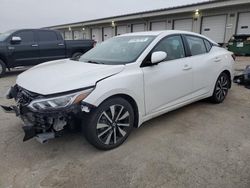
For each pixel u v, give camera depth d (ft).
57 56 29.86
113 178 7.86
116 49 11.82
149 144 10.05
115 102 9.34
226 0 49.19
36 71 10.57
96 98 8.57
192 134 10.96
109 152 9.47
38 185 7.55
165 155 9.18
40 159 9.02
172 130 11.41
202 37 14.29
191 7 56.08
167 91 11.36
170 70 11.32
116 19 77.15
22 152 9.50
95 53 12.51
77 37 111.14
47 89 8.32
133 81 9.74
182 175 7.96
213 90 14.66
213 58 14.16
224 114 13.52
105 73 9.31
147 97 10.48
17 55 26.89
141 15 68.13
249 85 20.17
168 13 61.21
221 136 10.75
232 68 15.96
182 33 12.85
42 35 28.68
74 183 7.63
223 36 54.70
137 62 10.18
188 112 13.84
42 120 8.37
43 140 8.32
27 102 8.72
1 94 18.39
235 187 7.33
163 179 7.78
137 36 12.35
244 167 8.34
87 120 8.84
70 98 8.20
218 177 7.82
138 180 7.74
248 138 10.53
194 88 13.05
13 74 28.78
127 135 10.11
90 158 9.05
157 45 11.14
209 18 56.80
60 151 9.57
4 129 11.57
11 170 8.32
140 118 10.42
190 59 12.62
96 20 86.53
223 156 9.06
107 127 9.33
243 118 12.90
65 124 8.60
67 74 9.25
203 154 9.22
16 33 26.89
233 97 17.01
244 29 50.83
